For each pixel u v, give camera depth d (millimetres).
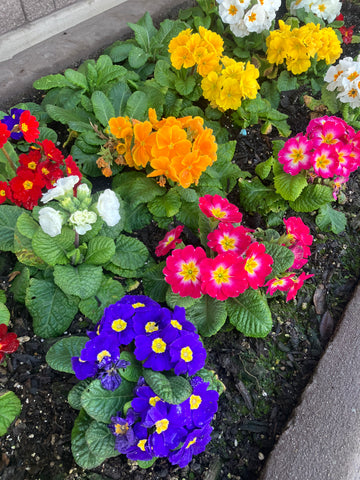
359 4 846
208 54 547
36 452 363
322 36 613
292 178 507
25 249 425
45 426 375
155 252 474
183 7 821
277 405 404
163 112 603
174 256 391
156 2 806
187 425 334
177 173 449
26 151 544
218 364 423
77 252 418
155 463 363
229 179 534
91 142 516
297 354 438
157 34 669
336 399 396
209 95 571
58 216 364
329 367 417
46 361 392
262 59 674
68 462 358
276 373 423
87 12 752
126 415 326
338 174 480
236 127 623
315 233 533
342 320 452
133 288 458
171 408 326
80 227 378
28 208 459
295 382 419
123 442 317
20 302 435
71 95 579
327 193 498
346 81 574
